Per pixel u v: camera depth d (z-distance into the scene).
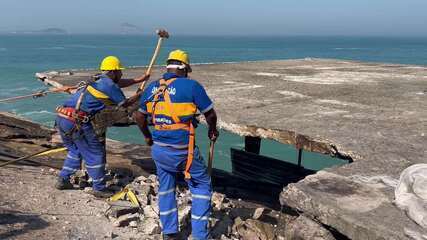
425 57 127.56
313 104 8.23
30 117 27.39
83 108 5.63
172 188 4.68
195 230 4.60
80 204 5.46
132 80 6.26
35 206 5.20
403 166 4.97
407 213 3.75
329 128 6.41
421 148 5.61
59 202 5.45
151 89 4.58
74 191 5.92
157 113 4.46
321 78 11.88
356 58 122.62
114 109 5.70
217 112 7.32
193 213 4.63
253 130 6.54
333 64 16.36
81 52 134.25
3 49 144.62
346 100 8.73
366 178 4.59
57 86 9.33
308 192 4.21
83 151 5.74
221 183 8.85
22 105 30.92
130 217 5.06
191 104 4.41
